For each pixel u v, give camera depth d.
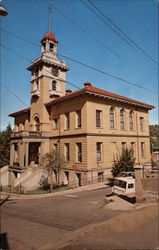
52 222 9.49
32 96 33.66
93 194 17.58
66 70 35.41
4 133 43.12
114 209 10.70
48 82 32.53
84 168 24.33
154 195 9.89
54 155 24.20
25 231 8.30
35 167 26.17
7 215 11.85
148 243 2.74
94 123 25.61
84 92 24.55
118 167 22.34
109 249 2.81
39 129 31.67
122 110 30.58
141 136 33.00
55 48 34.44
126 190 13.95
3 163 40.59
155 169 11.48
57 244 4.58
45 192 21.64
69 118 27.89
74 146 26.34
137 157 31.48
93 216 9.84
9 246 6.73
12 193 22.11
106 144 26.78
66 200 15.82
